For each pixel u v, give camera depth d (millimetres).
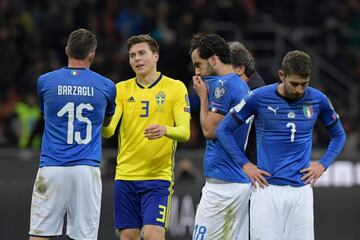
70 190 26016
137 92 27891
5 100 52188
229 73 26703
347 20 67688
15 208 40031
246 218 26719
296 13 67625
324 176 43625
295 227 24578
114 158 41594
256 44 63344
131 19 59031
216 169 26359
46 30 56094
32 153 40906
